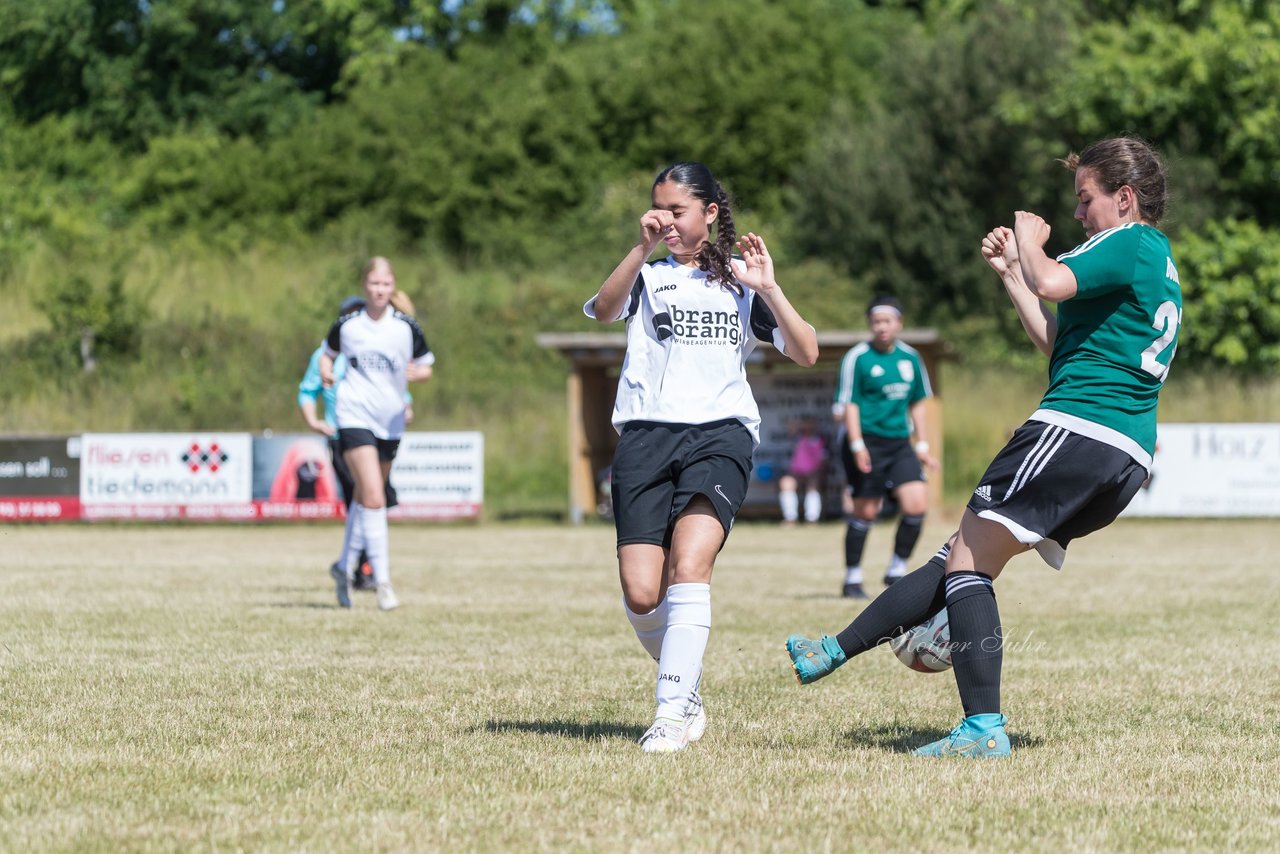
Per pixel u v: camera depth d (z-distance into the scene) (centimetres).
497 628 2042
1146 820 895
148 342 7662
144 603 2373
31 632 1938
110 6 10369
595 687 1474
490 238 9044
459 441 5559
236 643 1838
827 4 10744
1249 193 8231
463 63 9912
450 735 1184
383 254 8912
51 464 5553
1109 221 1116
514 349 7925
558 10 11062
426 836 830
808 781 998
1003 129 8488
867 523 2642
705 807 912
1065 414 1082
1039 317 1144
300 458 5516
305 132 9712
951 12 10344
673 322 1152
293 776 1001
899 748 1151
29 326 7881
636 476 1143
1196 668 1666
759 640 1923
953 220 8556
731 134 9362
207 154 9688
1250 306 7462
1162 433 5531
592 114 9538
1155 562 3650
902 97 9069
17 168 9662
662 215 1110
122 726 1215
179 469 5519
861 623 1174
